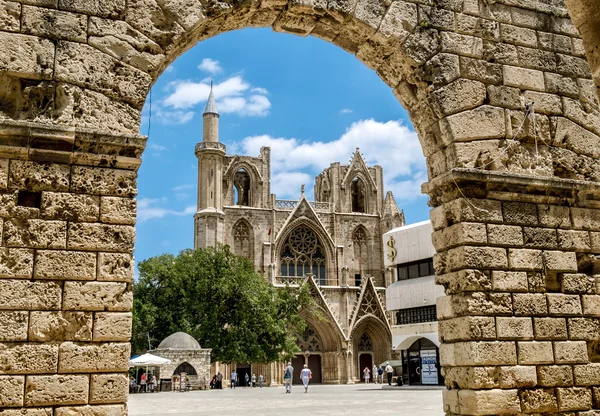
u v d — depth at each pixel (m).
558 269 15.72
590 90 17.70
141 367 64.31
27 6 13.15
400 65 16.72
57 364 11.82
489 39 16.95
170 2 14.36
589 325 15.62
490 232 15.39
